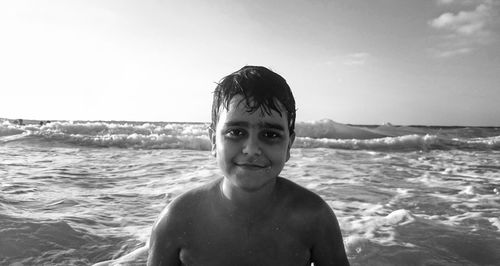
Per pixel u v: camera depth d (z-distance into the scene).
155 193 2.03
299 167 3.07
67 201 1.81
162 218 0.79
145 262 1.11
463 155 4.39
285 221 0.75
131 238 1.32
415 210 1.79
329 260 0.80
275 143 0.66
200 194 0.78
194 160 3.39
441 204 1.90
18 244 1.21
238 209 0.74
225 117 0.67
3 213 1.49
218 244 0.75
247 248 0.75
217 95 0.71
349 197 2.01
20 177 2.38
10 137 4.71
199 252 0.76
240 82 0.67
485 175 2.85
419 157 4.09
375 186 2.31
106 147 4.41
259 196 0.73
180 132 6.27
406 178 2.65
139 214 1.63
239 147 0.66
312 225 0.76
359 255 1.19
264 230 0.75
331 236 0.79
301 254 0.77
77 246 1.24
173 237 0.77
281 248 0.75
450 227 1.48
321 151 4.46
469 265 1.16
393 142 5.23
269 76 0.68
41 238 1.27
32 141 4.54
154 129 6.37
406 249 1.24
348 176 2.66
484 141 5.45
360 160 3.66
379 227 1.46
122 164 3.11
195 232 0.76
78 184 2.25
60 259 1.14
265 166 0.66
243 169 0.66
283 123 0.67
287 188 0.77
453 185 2.40
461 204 1.90
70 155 3.66
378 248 1.24
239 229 0.75
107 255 1.18
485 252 1.25
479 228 1.49
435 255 1.21
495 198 2.04
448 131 10.02
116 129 6.32
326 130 7.55
